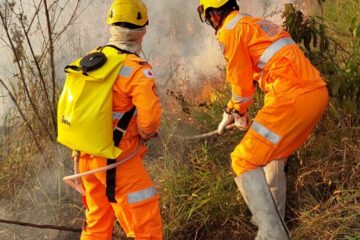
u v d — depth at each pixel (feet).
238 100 11.19
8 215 13.19
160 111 9.77
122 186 10.16
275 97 10.46
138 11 9.97
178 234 12.22
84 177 10.48
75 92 9.78
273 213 10.69
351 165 12.49
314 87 10.47
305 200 12.45
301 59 10.63
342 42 15.85
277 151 10.61
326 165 12.64
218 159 13.57
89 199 10.72
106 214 10.81
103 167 9.93
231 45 10.65
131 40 10.08
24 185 13.76
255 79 11.34
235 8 11.03
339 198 11.79
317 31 13.06
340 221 11.45
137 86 9.56
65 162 13.98
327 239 11.27
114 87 9.73
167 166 13.47
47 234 12.73
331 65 12.89
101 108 9.61
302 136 10.77
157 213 10.44
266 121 10.53
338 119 13.33
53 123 14.17
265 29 10.68
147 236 10.27
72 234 12.71
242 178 10.83
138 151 10.22
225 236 12.16
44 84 13.74
